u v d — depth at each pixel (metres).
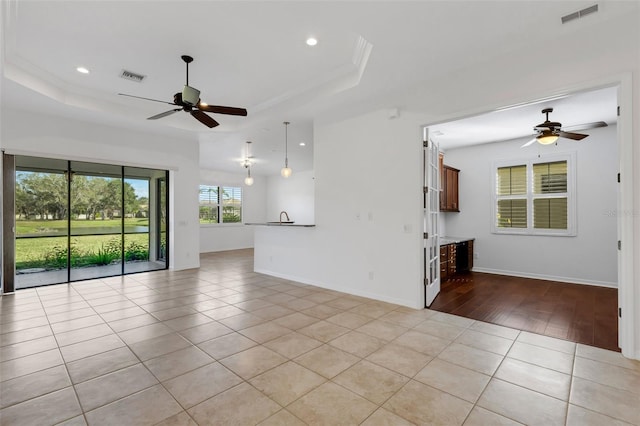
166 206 6.47
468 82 3.29
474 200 6.45
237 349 2.73
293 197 10.77
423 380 2.23
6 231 4.51
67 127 4.89
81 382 2.20
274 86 4.28
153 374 2.31
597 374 2.29
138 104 4.85
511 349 2.72
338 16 2.57
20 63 3.49
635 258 2.46
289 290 4.78
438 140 5.94
